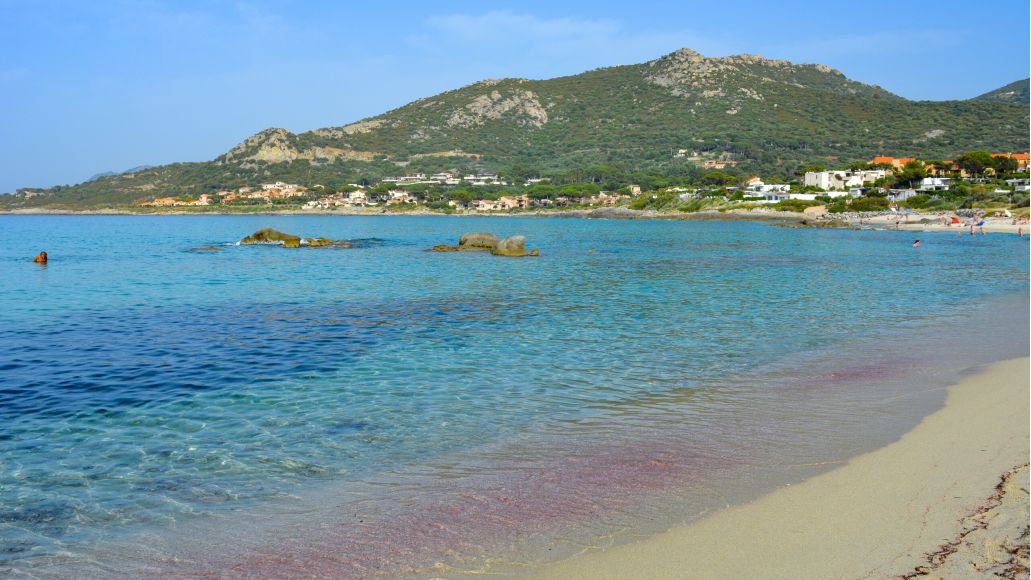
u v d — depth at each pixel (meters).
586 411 13.62
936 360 17.97
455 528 8.42
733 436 11.93
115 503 9.36
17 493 9.70
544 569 7.39
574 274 44.16
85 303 29.98
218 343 20.97
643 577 7.16
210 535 8.37
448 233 115.81
